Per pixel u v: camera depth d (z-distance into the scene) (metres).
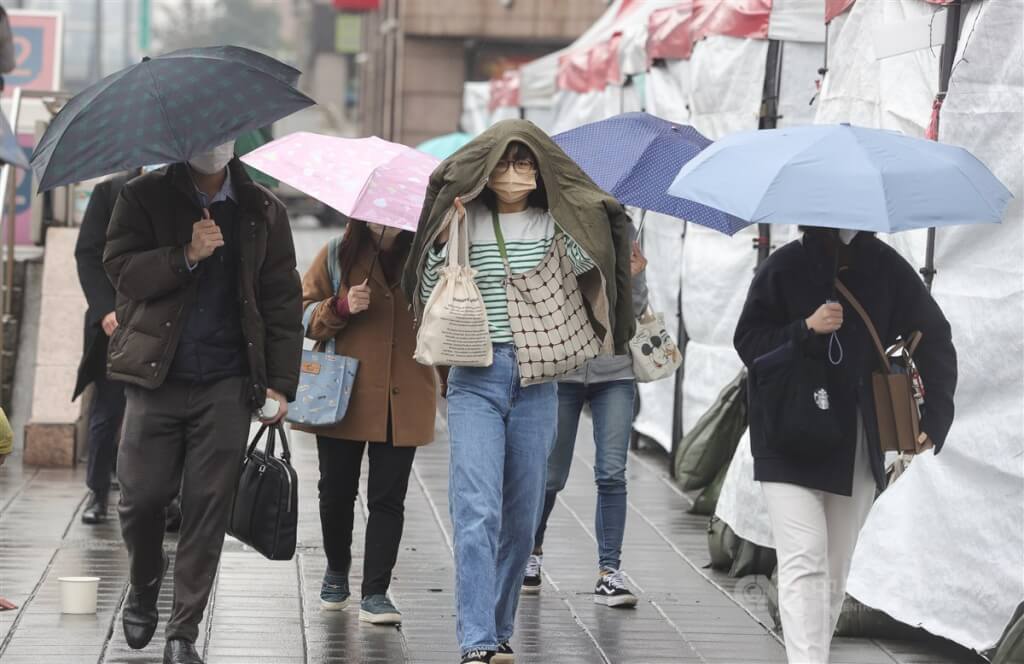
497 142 15.12
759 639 18.17
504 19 92.31
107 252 15.07
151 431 15.17
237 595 19.28
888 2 19.66
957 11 17.95
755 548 21.38
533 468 15.68
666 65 30.86
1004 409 16.86
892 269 14.75
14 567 20.42
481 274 15.37
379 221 16.67
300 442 32.34
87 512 23.55
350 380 17.52
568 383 19.45
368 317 17.80
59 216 34.47
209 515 15.12
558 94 42.81
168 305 14.99
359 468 18.28
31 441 28.80
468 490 15.17
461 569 15.09
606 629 18.48
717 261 26.97
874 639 18.45
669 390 30.72
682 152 19.28
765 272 14.85
